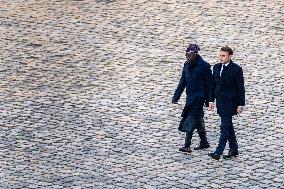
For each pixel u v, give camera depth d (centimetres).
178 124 3709
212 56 4369
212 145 3500
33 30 4791
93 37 4678
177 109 3856
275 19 4828
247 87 4044
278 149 3444
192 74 3397
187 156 3394
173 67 4294
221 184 3138
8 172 3253
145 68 4288
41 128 3672
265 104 3866
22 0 5247
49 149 3469
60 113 3819
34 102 3938
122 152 3441
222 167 3291
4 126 3688
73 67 4325
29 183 3155
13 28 4819
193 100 3394
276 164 3306
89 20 4900
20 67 4334
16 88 4094
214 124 3700
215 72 3375
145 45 4559
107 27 4797
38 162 3347
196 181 3167
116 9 5041
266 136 3566
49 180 3181
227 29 4709
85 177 3206
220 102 3362
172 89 4059
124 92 4031
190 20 4844
